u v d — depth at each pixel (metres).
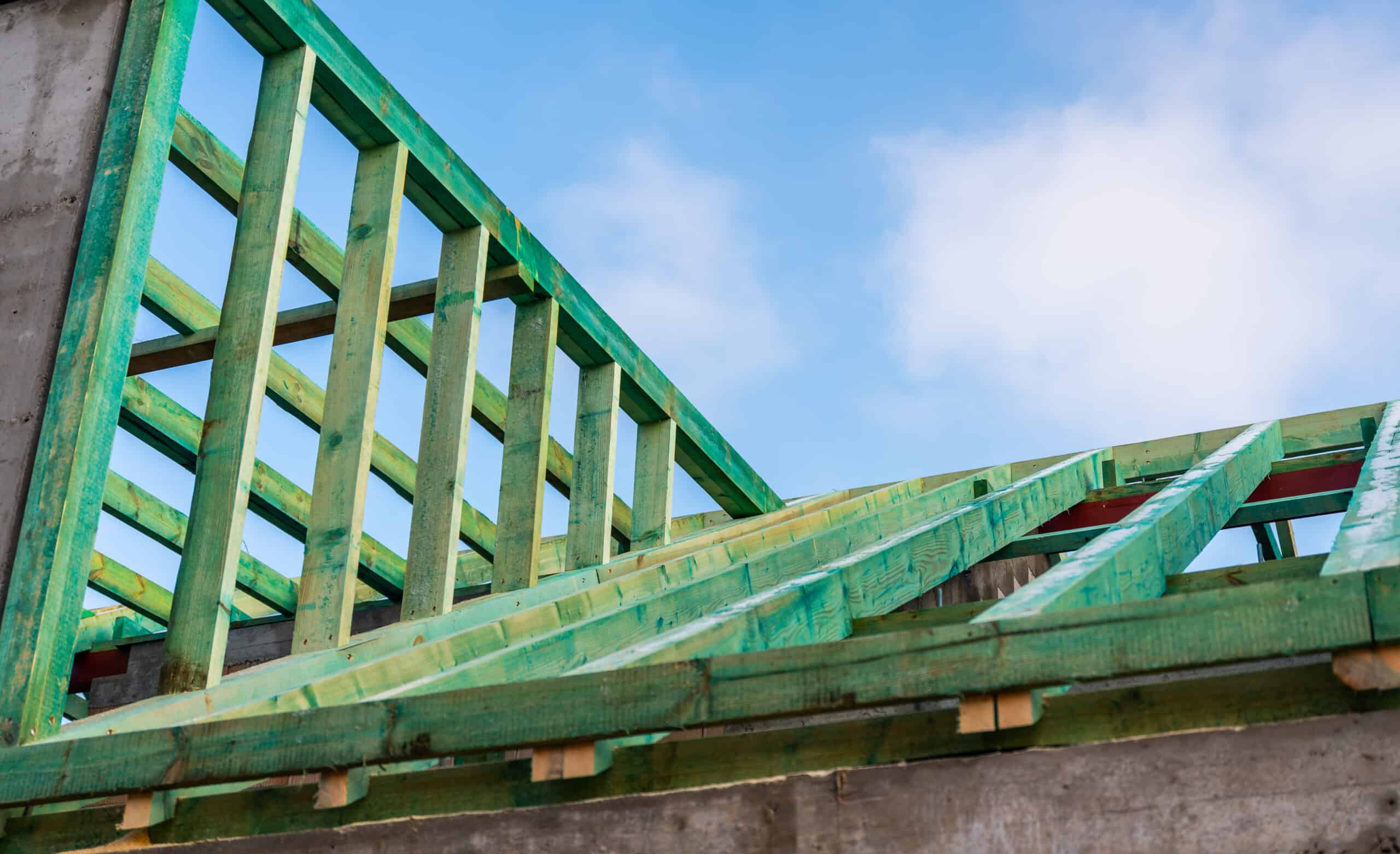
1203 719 1.98
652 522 5.58
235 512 3.37
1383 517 2.78
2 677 2.97
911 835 2.03
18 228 3.51
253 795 2.47
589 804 2.22
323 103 4.14
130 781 2.45
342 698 2.97
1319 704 1.93
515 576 4.50
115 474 5.98
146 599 6.46
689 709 2.16
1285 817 1.87
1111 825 1.94
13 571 3.10
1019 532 4.85
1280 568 3.22
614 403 5.28
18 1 3.86
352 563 3.65
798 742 2.19
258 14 3.86
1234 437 6.89
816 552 4.32
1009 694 2.04
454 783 2.34
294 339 4.87
